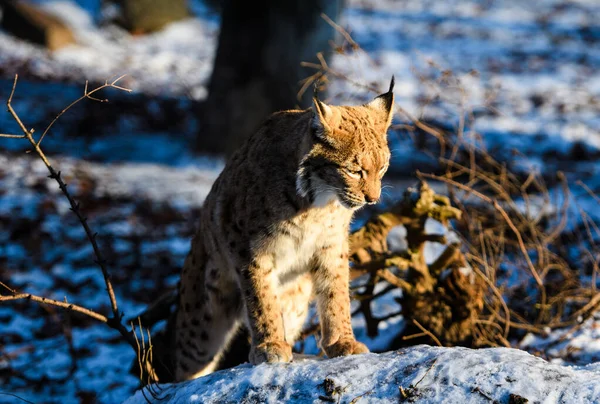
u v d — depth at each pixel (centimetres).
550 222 1324
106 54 3206
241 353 871
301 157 648
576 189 1670
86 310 678
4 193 1638
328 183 649
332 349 657
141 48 3369
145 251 1400
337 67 2870
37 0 3481
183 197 1709
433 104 2428
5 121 2184
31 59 2948
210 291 773
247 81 2058
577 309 959
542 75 2984
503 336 896
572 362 812
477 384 472
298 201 659
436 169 1764
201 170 1958
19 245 1398
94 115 2262
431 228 1033
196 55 3334
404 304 850
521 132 2184
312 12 2006
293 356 714
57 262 1340
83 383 973
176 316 843
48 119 2216
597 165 1916
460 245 887
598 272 1120
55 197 1633
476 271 859
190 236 1486
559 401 449
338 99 2038
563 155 1994
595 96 2697
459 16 4088
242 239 687
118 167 1928
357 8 4206
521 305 966
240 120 2067
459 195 1474
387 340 884
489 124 2244
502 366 483
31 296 640
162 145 2142
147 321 889
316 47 2023
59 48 3139
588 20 4081
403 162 1830
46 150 1992
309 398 496
